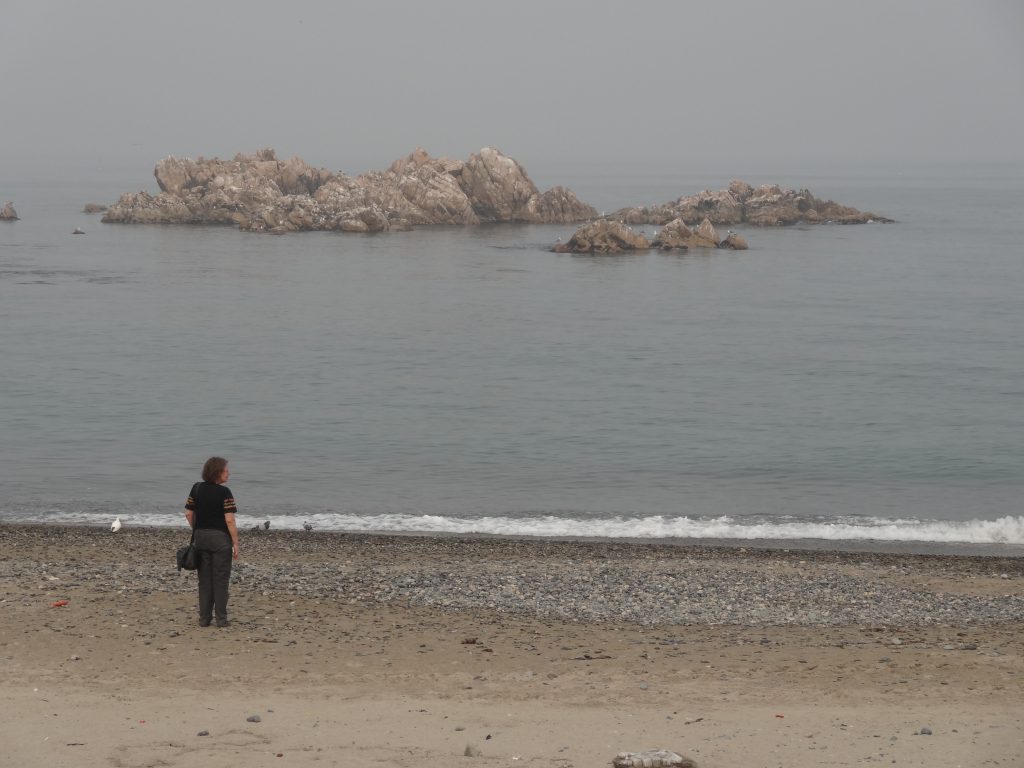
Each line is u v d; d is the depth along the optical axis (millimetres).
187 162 197625
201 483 18469
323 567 24141
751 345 72750
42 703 14383
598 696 15242
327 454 42656
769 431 47625
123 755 12516
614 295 100375
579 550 27781
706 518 33406
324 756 12586
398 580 22688
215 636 17859
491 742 13164
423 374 61906
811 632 19531
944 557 27688
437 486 37781
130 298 95438
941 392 56531
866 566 26281
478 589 22125
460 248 147125
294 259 132750
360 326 80938
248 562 24969
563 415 50938
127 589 20906
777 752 12930
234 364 64188
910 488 38219
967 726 14078
